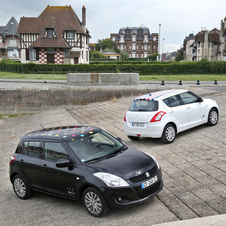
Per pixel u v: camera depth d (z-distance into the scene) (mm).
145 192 4684
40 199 5980
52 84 22500
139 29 110188
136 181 4609
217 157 6867
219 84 23047
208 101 9812
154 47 109188
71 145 5355
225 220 3949
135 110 8617
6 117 18391
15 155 6203
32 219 4992
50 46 44781
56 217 4926
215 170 6113
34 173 5688
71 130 6082
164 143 8562
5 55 70000
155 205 4883
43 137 5824
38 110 19141
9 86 20344
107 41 104875
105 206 4488
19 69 36719
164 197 5145
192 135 8977
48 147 5605
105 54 89938
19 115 18719
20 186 6109
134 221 4398
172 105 8578
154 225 4012
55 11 48875
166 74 38094
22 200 6086
